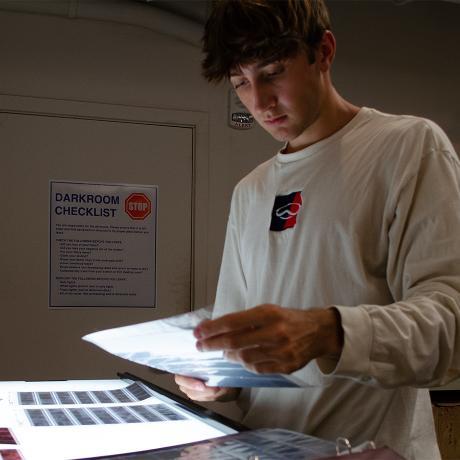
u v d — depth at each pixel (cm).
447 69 369
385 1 357
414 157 95
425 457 100
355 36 353
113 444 86
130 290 310
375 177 100
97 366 303
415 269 89
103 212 308
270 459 69
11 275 294
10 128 296
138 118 314
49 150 301
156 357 90
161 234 316
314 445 75
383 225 97
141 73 316
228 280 129
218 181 326
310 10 98
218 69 98
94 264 306
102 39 310
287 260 109
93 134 308
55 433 92
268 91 100
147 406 114
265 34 91
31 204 298
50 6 296
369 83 354
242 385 95
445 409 309
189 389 109
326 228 103
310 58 100
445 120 368
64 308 301
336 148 108
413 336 76
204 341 70
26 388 136
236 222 128
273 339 67
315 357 73
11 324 293
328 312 75
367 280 98
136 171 314
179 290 318
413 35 363
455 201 91
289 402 104
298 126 103
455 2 334
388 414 94
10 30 297
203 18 329
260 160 335
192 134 324
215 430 94
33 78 300
